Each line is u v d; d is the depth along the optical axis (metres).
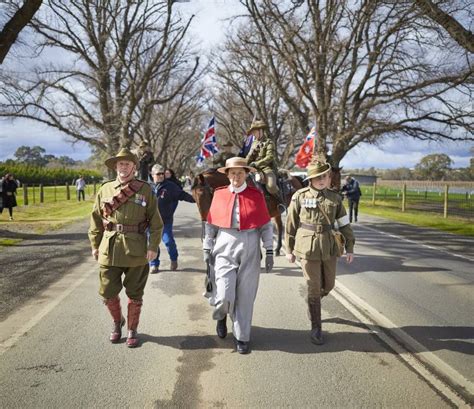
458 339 4.45
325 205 4.41
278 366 3.79
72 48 19.95
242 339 4.05
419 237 12.43
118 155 4.12
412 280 7.04
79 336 4.43
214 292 4.27
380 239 11.91
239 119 39.38
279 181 7.73
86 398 3.22
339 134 20.34
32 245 9.80
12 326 4.69
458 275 7.45
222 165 7.15
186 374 3.62
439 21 9.49
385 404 3.17
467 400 3.24
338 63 20.14
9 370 3.65
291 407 3.12
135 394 3.29
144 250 4.19
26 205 22.44
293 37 19.17
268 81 24.69
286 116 31.08
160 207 7.25
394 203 28.52
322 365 3.81
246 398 3.24
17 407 3.09
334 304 5.62
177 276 7.09
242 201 4.21
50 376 3.55
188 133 50.44
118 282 4.24
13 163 67.00
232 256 4.14
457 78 16.88
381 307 5.52
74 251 9.09
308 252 4.34
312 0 18.80
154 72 20.78
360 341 4.37
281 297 5.90
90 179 76.69
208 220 4.30
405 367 3.78
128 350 4.09
